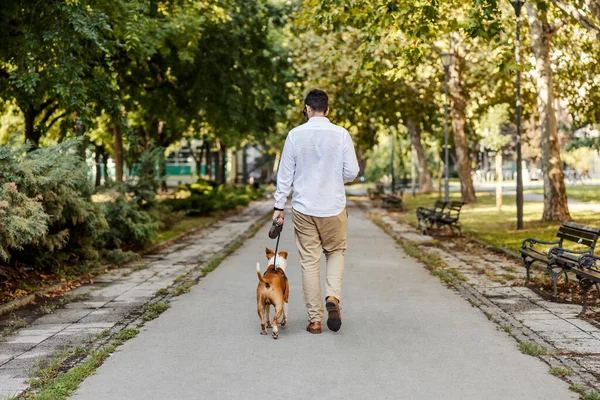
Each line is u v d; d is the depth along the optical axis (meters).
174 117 28.44
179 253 15.39
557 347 6.29
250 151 84.00
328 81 28.84
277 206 6.99
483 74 30.62
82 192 12.12
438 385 5.18
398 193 49.66
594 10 11.41
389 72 15.58
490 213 26.05
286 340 6.66
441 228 20.52
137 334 7.06
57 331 7.27
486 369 5.62
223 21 22.30
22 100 15.56
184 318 7.89
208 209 28.88
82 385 5.28
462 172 32.56
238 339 6.75
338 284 6.95
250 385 5.21
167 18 20.23
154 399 4.92
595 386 5.10
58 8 13.14
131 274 11.89
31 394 5.04
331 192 6.86
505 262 12.77
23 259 11.16
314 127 6.89
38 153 10.91
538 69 19.66
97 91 15.19
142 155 17.28
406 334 6.91
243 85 26.75
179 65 24.22
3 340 6.85
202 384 5.26
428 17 12.72
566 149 36.03
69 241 12.03
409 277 11.15
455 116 32.06
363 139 34.19
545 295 9.15
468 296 9.16
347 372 5.54
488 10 11.94
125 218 14.25
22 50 14.07
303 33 28.14
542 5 12.68
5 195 8.74
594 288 9.52
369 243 17.27
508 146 69.38
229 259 14.21
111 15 15.43
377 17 13.68
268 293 6.78
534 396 4.91
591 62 23.64
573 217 21.44
